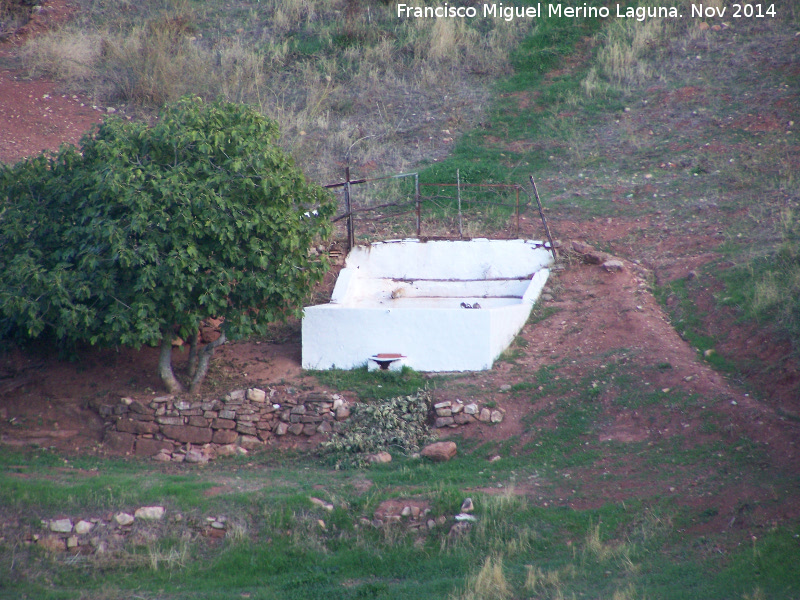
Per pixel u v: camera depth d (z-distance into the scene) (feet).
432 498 37.70
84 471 42.19
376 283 59.62
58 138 76.64
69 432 47.03
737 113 74.59
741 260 53.01
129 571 34.47
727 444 38.93
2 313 47.88
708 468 37.73
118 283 44.80
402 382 49.16
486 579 31.76
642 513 35.63
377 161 76.59
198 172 46.37
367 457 43.91
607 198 66.90
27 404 48.08
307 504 37.42
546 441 43.27
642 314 51.19
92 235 43.52
